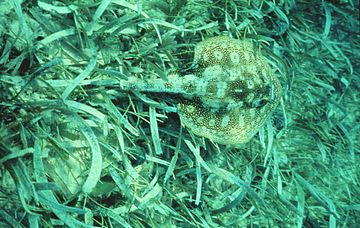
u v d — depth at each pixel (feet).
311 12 4.99
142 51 3.64
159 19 3.74
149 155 3.62
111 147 3.37
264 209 4.25
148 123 3.73
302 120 4.66
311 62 4.80
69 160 3.36
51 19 3.37
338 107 4.78
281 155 4.53
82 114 3.34
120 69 3.53
